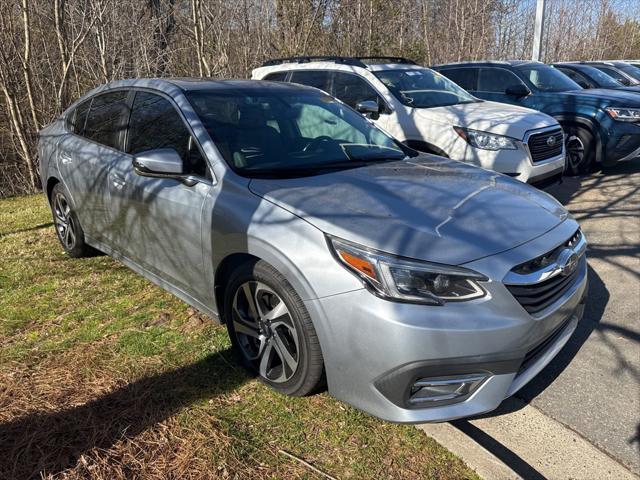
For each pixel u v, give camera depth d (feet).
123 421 9.05
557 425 9.38
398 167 11.82
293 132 12.41
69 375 10.35
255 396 9.81
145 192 12.09
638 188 24.95
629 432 9.24
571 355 11.56
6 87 27.04
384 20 46.83
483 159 20.33
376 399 8.32
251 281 9.85
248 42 37.22
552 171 21.02
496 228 9.11
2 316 12.76
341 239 8.56
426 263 8.11
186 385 10.08
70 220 16.24
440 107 22.24
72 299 13.69
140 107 13.41
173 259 11.84
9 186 30.27
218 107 12.19
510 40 64.80
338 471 8.12
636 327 12.61
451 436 8.84
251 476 7.97
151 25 34.91
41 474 7.87
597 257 16.84
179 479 7.89
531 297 8.61
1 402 9.50
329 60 25.12
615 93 28.50
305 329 8.91
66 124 16.61
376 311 8.03
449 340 7.89
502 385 8.39
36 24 30.83
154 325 12.33
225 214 10.08
